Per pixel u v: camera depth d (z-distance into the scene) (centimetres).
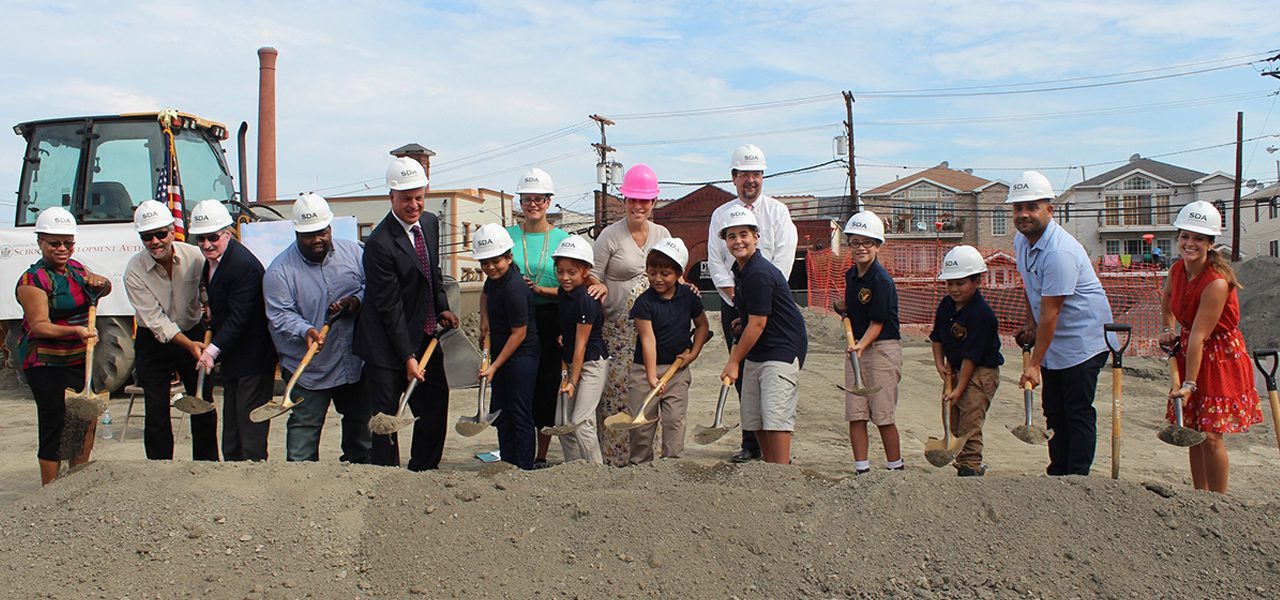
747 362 548
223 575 390
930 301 2102
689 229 4356
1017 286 1739
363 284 568
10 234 976
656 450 673
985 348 564
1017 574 380
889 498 422
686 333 588
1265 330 1545
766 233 650
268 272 549
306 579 390
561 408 566
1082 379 505
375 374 541
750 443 694
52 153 1027
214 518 421
